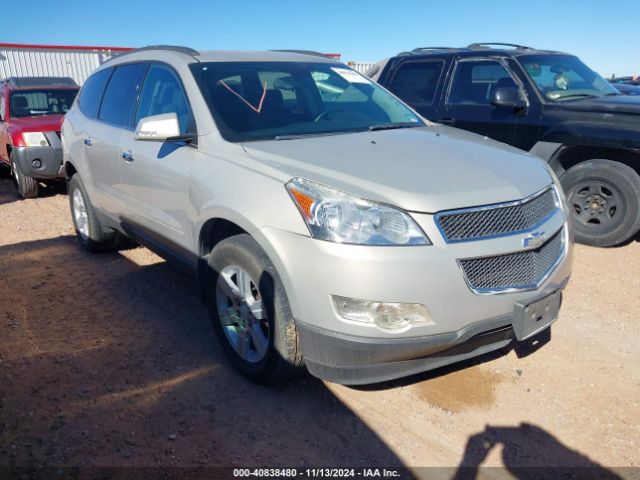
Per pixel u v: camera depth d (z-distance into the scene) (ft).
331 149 10.49
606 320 13.32
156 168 12.41
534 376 10.94
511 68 20.43
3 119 28.86
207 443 8.96
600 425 9.54
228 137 11.18
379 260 8.23
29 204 26.81
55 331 12.74
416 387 10.58
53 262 17.65
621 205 17.85
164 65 13.55
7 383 10.51
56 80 32.96
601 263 17.26
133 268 16.89
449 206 8.64
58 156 26.32
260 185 9.57
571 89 20.36
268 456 8.70
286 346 9.43
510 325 9.21
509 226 9.10
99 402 9.96
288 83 13.28
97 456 8.59
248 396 10.24
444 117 22.20
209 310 11.39
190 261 12.00
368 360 8.71
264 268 9.50
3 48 59.62
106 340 12.33
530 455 8.82
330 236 8.49
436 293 8.39
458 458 8.73
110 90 16.08
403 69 24.07
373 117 13.48
